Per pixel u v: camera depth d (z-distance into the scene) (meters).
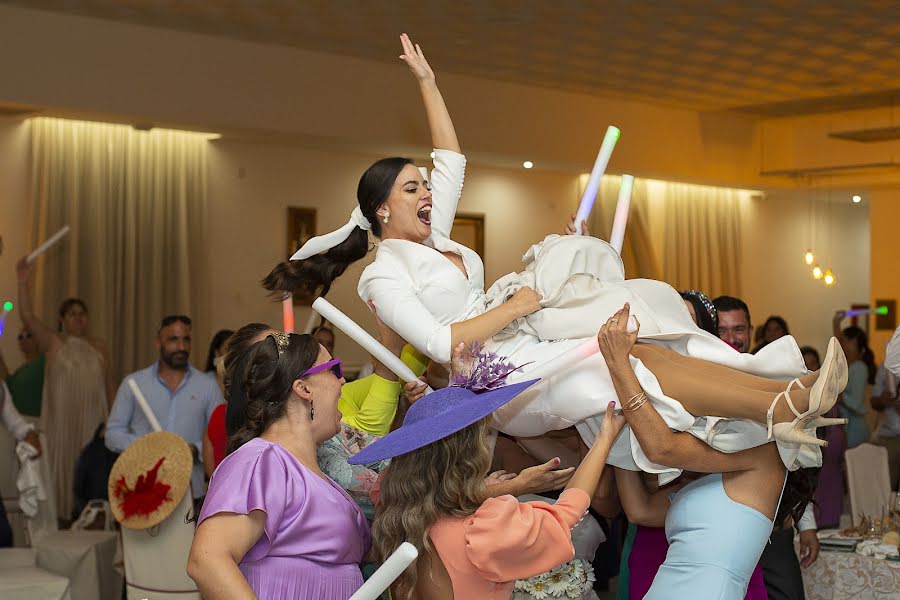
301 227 10.27
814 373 2.20
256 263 10.05
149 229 9.50
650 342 2.46
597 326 2.46
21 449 5.71
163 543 4.23
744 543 2.41
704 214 13.33
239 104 8.84
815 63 9.69
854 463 5.65
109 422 5.67
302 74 9.17
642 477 2.72
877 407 8.43
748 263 14.20
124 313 9.37
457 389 2.28
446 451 2.18
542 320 2.53
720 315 3.67
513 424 2.56
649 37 8.78
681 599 2.40
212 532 2.02
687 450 2.32
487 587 2.14
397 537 2.17
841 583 4.30
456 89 10.14
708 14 8.11
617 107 11.44
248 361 2.23
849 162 12.88
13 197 8.97
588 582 3.07
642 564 2.87
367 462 2.13
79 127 9.15
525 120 10.64
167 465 4.22
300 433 2.22
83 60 8.13
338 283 10.07
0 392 5.83
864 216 15.78
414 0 7.67
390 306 2.61
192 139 9.70
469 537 2.10
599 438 2.34
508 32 8.60
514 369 2.33
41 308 8.94
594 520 3.14
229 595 1.97
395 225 2.80
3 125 8.92
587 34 8.66
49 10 7.96
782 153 13.22
